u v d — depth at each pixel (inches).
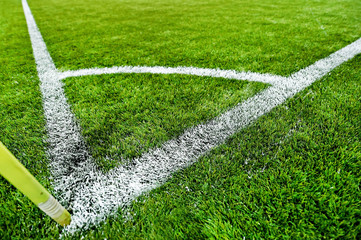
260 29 151.7
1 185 45.8
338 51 107.5
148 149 54.5
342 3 233.0
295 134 54.6
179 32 154.3
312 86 76.8
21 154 54.1
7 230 38.6
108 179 47.8
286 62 98.5
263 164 48.0
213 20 185.0
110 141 57.4
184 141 56.6
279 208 38.9
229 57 107.4
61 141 58.1
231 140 56.0
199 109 68.0
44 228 38.7
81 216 40.7
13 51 130.3
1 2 343.9
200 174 47.4
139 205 42.2
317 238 34.0
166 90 79.2
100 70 99.7
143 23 185.3
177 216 39.7
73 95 79.4
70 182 47.0
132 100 74.1
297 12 199.0
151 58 111.3
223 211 39.6
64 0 340.2
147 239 36.5
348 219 35.9
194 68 97.2
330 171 43.7
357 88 72.8
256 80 84.1
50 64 109.3
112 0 322.7
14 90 85.0
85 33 162.1
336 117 59.0
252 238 35.4
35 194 30.1
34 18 224.4
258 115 64.1
